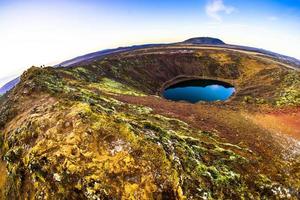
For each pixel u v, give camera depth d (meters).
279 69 93.25
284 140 32.03
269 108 45.22
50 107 22.94
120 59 96.56
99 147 17.72
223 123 34.38
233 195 19.28
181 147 21.12
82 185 15.78
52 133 19.25
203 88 98.81
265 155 27.11
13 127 25.75
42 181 16.98
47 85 32.00
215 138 28.09
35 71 40.25
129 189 15.74
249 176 22.12
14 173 19.64
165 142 20.30
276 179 23.42
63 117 20.39
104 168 16.47
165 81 100.88
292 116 40.97
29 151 19.14
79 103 21.92
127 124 19.62
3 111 31.50
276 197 21.25
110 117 20.45
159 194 16.06
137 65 99.62
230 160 22.83
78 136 18.27
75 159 16.97
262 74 96.00
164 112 34.06
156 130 22.75
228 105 47.94
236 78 102.94
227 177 20.34
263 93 71.56
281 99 50.84
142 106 34.09
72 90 33.81
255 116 40.62
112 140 18.22
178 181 16.95
